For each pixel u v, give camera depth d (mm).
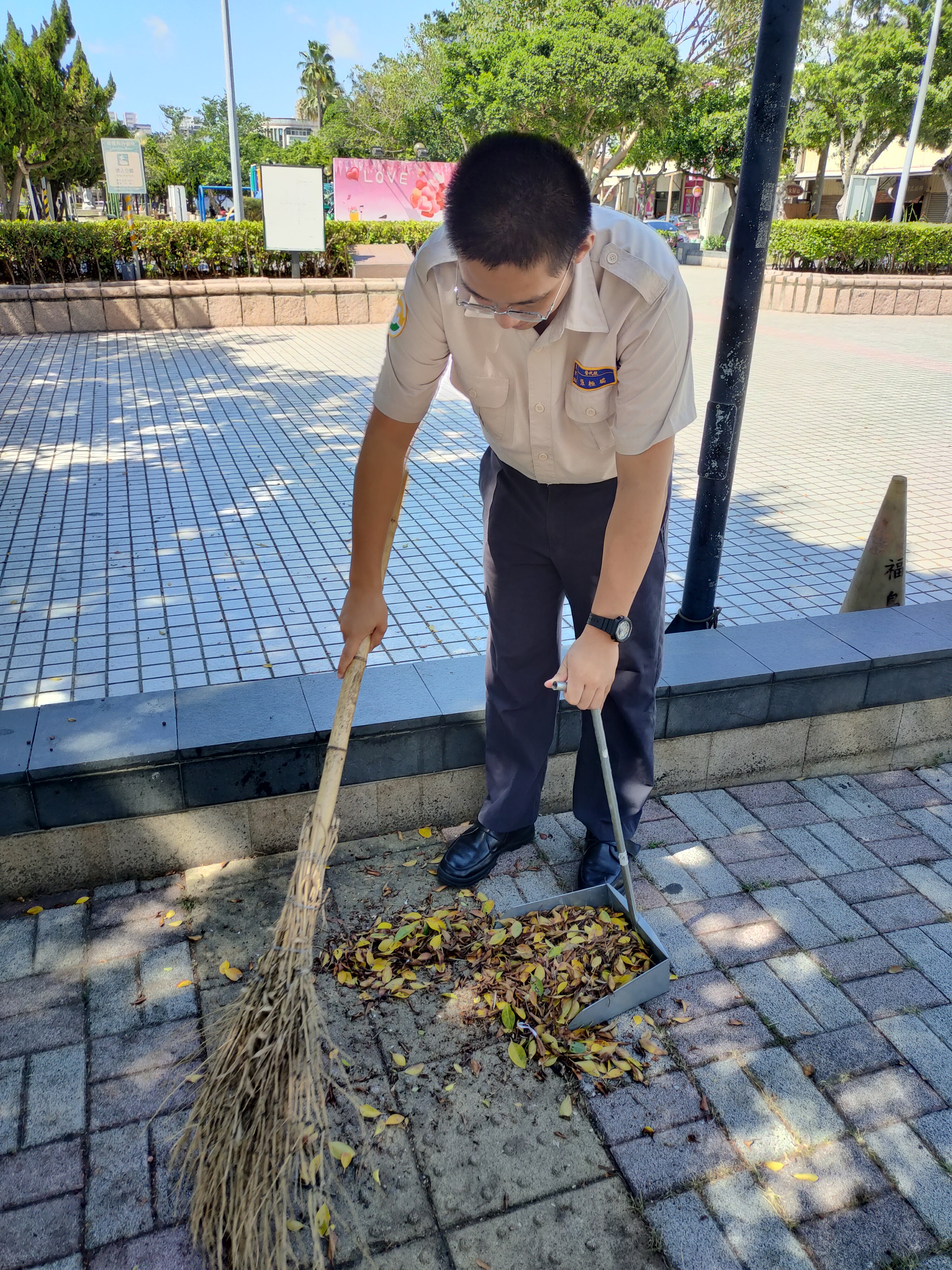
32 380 8859
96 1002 2246
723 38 23344
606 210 1792
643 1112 2039
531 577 2424
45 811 2453
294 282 12125
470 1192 1866
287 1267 1722
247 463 6465
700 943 2498
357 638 2064
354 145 37938
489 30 23906
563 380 1922
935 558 5105
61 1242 1771
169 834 2605
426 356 1896
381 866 2730
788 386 9438
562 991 2264
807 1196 1875
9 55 23453
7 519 5410
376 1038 2186
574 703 1945
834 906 2646
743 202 3025
